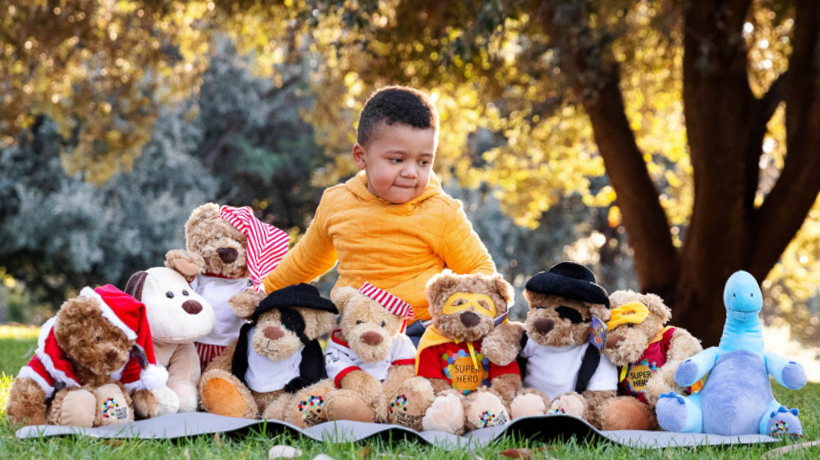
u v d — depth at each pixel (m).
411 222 4.37
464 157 17.09
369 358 3.84
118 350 3.70
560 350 3.98
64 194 20.22
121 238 20.69
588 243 25.78
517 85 10.92
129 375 3.86
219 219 4.42
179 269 4.16
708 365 3.88
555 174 14.19
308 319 3.96
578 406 3.80
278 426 3.62
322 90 12.39
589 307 3.94
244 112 24.09
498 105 13.47
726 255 9.24
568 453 3.32
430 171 4.44
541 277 3.97
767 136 11.90
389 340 3.89
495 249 23.03
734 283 3.90
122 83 11.95
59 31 10.66
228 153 25.30
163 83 12.59
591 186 23.03
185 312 3.98
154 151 21.27
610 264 25.97
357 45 9.88
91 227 20.56
